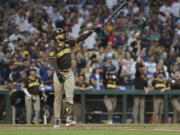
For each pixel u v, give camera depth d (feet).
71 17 217.56
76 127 98.07
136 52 192.34
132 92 150.30
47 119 153.69
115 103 152.25
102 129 92.94
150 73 179.73
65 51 91.45
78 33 209.87
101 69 172.65
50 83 151.94
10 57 172.65
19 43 185.26
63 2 230.07
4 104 139.64
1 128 98.37
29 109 141.49
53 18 218.38
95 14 221.87
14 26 201.26
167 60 191.52
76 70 171.53
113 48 199.31
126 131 83.92
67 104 93.66
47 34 198.18
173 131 84.58
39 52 175.01
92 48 193.88
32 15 208.85
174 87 155.53
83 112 149.28
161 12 230.89
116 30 211.61
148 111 159.22
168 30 217.15
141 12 230.48
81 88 148.56
